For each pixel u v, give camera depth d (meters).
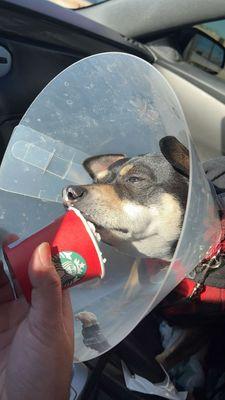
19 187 0.38
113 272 0.38
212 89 0.71
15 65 0.58
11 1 0.55
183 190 0.45
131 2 0.75
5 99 0.57
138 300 0.31
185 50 0.76
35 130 0.39
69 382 0.26
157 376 0.41
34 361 0.24
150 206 0.43
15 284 0.28
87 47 0.66
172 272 0.30
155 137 0.43
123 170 0.45
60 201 0.41
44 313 0.24
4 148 0.57
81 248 0.28
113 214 0.42
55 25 0.60
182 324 0.45
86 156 0.43
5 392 0.25
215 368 0.46
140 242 0.42
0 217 0.36
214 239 0.37
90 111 0.40
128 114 0.40
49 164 0.40
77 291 0.34
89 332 0.31
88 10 0.81
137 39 0.76
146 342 0.43
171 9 0.72
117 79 0.37
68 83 0.38
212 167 0.55
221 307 0.41
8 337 0.28
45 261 0.24
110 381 0.43
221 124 0.71
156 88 0.34
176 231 0.43
